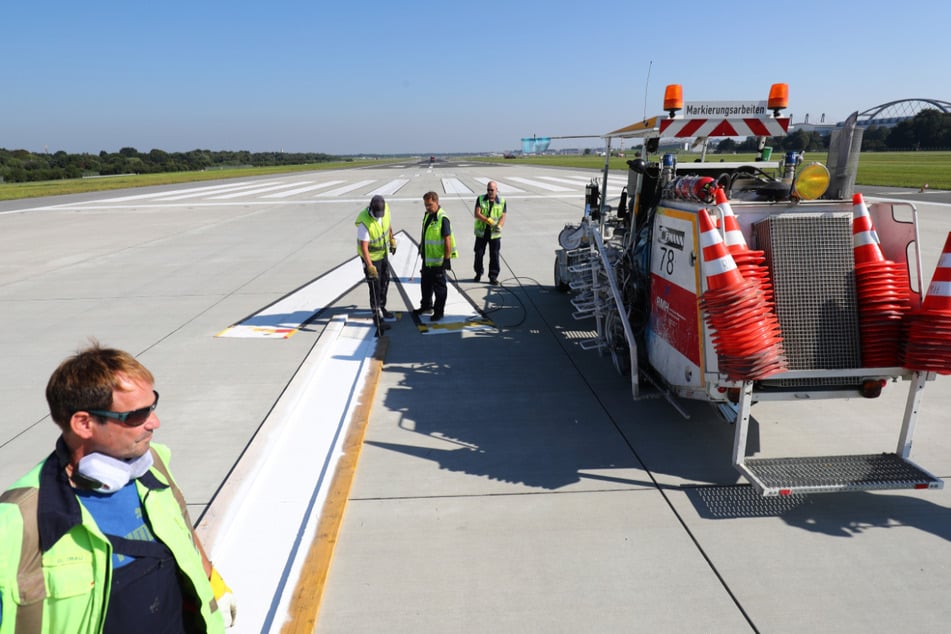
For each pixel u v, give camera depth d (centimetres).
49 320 704
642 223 474
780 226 328
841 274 330
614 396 472
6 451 395
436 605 253
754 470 331
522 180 3416
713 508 323
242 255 1125
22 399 479
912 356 316
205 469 363
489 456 381
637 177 484
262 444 386
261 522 310
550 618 245
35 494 126
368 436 410
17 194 3033
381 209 638
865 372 329
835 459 345
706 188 339
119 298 807
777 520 312
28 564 122
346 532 304
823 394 340
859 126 351
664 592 259
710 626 240
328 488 340
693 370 356
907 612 246
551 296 804
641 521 312
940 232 1159
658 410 445
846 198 357
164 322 691
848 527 305
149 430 137
